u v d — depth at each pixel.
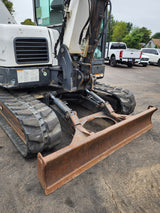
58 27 3.76
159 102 5.74
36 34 3.01
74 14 2.65
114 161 2.66
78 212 1.83
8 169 2.38
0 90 3.54
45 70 3.22
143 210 1.90
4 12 3.85
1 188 2.07
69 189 2.10
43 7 3.92
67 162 2.08
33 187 2.11
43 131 2.32
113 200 2.00
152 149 3.01
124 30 45.72
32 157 2.62
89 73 2.98
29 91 3.55
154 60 17.31
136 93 6.73
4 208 1.83
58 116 3.37
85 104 4.62
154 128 3.76
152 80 9.76
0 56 2.92
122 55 13.51
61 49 2.95
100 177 2.33
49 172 1.92
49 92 3.30
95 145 2.40
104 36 5.15
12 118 2.79
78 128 2.56
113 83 8.34
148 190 2.16
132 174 2.42
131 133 3.12
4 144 2.94
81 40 2.81
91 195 2.04
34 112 2.42
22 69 2.94
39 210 1.83
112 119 3.21
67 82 2.99
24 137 2.46
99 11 2.51
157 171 2.50
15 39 2.80
